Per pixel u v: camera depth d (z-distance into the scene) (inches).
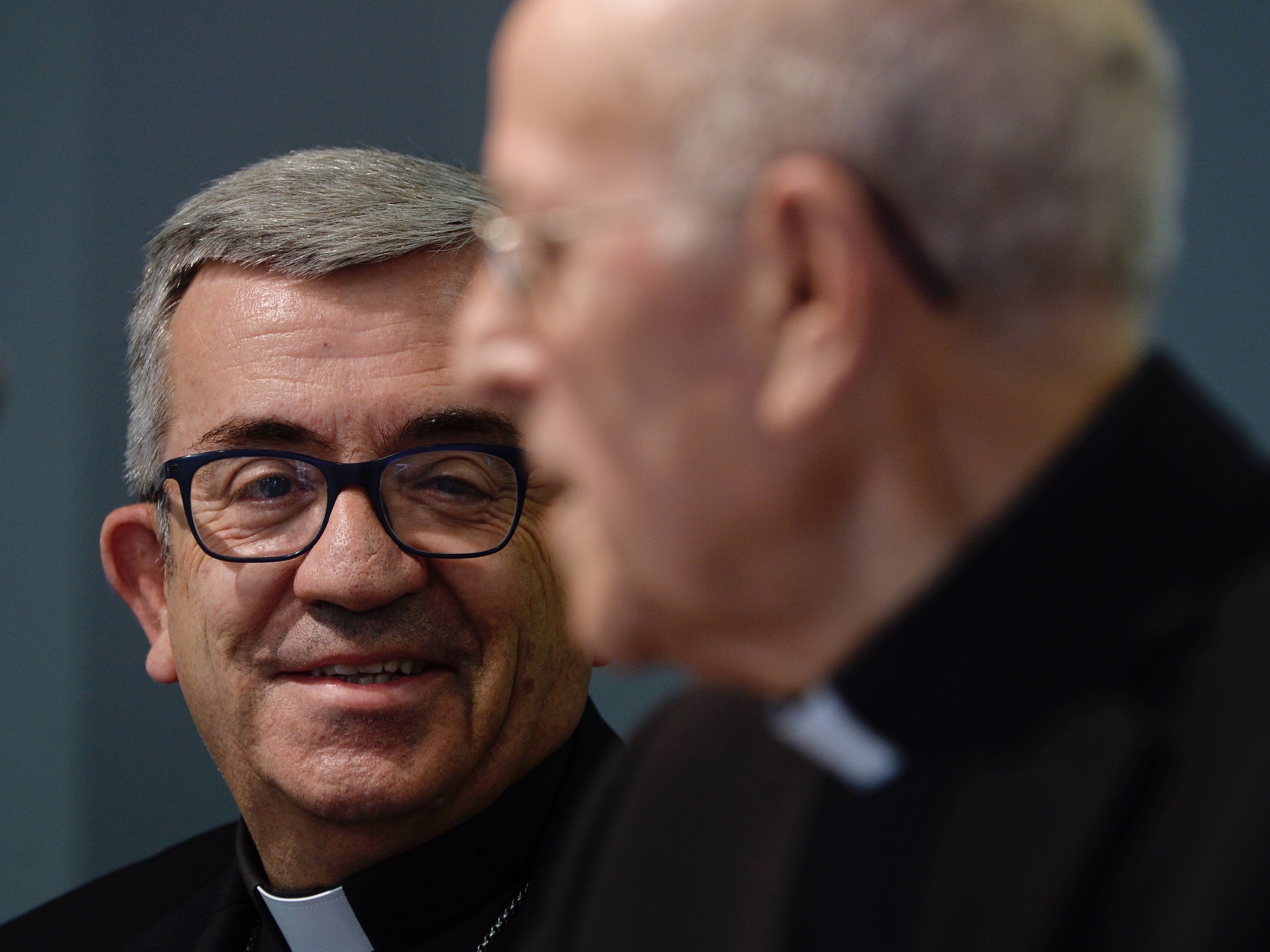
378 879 128.6
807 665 62.8
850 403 55.4
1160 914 55.5
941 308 54.4
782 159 54.1
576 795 138.6
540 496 129.0
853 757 66.5
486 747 127.6
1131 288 57.1
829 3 54.3
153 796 200.1
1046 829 60.5
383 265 125.0
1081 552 59.4
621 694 195.6
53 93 202.1
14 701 202.4
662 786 93.0
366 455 123.1
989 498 58.5
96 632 200.8
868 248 53.6
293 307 124.3
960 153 53.4
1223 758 56.9
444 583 124.0
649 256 55.4
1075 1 56.1
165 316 133.3
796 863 77.5
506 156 59.4
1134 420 60.1
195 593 127.6
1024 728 61.1
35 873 201.9
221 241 127.3
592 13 57.0
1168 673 60.1
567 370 58.8
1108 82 55.2
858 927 69.5
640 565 59.7
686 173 54.9
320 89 197.2
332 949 129.7
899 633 60.1
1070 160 54.0
